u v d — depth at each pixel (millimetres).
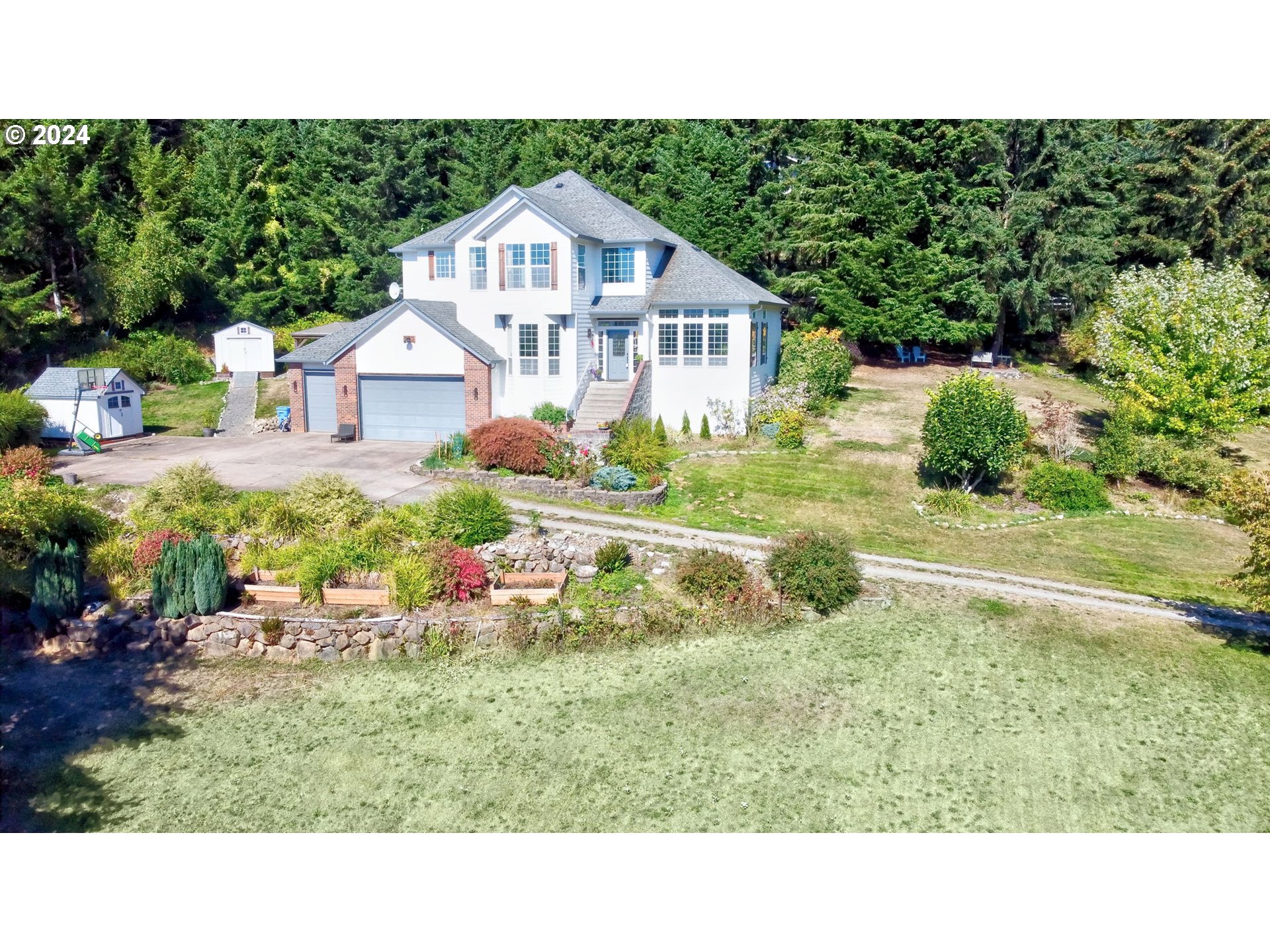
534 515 21703
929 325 42000
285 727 14406
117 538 19688
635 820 11961
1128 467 26641
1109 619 18156
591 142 47094
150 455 29562
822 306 44156
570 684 15562
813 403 33844
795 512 24406
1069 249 39938
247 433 34469
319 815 12141
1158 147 41688
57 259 43188
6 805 12367
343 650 16609
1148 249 41000
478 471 25828
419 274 35031
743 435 31141
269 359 42875
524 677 15852
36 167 40469
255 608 17516
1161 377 26719
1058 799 12523
